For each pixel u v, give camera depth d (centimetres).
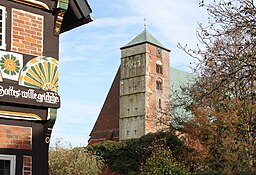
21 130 1190
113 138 7600
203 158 2833
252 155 1922
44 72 1241
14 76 1187
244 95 1450
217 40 1997
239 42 1463
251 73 1374
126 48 7544
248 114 1683
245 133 1722
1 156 1146
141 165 3434
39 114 1213
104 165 4012
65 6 1292
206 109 2773
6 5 1213
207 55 1697
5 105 1160
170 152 3067
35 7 1266
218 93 1559
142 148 3741
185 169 2922
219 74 1455
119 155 3978
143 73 7262
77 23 1416
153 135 3709
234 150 1955
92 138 7938
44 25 1276
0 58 1173
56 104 1226
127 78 7438
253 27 1380
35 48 1245
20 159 1174
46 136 1220
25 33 1234
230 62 1430
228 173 2423
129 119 7244
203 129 2809
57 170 3178
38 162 1202
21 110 1185
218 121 2505
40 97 1199
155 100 7275
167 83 7562
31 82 1212
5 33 1198
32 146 1201
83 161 3256
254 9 1375
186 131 3020
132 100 7281
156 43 7531
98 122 8019
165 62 7650
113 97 7950
